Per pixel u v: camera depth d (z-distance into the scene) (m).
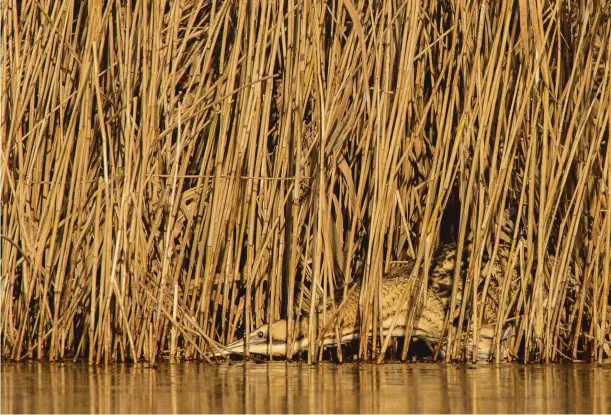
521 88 24.17
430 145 26.11
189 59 27.50
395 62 25.62
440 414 16.56
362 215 26.19
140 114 26.28
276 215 24.91
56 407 17.48
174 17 25.97
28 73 25.97
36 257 25.42
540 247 23.81
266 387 19.97
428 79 27.16
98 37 25.28
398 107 24.23
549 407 17.34
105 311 24.33
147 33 25.44
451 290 24.58
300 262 26.56
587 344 25.08
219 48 27.70
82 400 18.30
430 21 26.05
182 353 25.33
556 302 24.28
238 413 16.72
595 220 24.38
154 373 22.41
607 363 24.00
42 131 25.75
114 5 27.41
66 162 25.28
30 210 26.05
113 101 26.70
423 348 26.41
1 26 27.03
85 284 25.70
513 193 26.02
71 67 26.69
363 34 24.48
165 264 24.12
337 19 25.41
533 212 24.73
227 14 26.19
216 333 25.83
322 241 25.53
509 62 24.16
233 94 26.09
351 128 25.17
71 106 26.88
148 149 24.75
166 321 25.16
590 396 18.66
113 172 24.94
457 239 26.34
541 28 23.83
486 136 24.36
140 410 17.12
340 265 26.45
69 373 22.48
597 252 24.00
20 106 25.89
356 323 24.98
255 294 25.39
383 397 18.55
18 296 26.69
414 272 24.33
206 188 25.23
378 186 23.91
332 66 24.92
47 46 25.98
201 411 16.97
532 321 23.92
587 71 24.61
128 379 21.34
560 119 24.11
